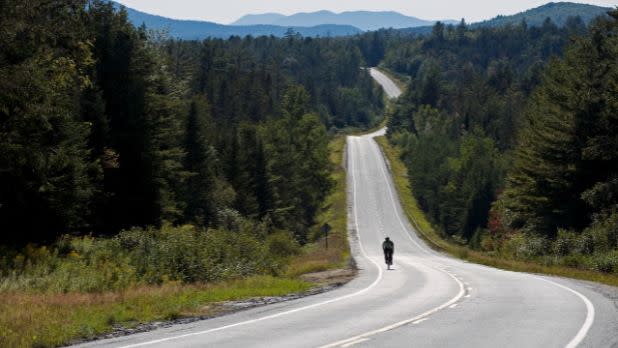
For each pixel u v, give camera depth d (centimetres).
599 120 7112
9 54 3728
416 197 18062
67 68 4100
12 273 3222
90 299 2420
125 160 6731
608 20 7594
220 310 2262
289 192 14712
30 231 4884
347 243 10369
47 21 3928
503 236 9531
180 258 3734
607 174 7094
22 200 4650
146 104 7044
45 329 1708
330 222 13200
